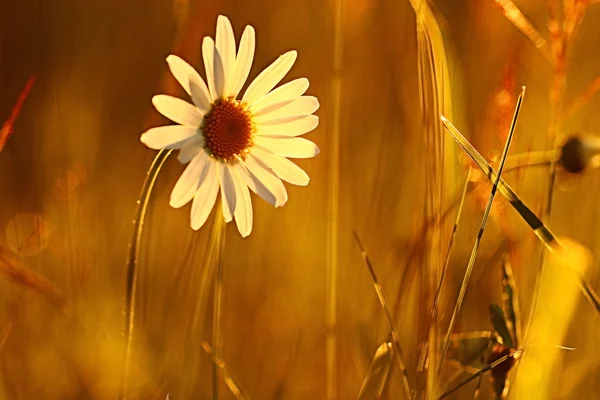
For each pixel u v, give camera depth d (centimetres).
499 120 59
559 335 54
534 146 65
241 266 65
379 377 55
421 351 55
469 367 55
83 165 68
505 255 56
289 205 68
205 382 59
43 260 62
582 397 57
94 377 57
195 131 51
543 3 71
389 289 61
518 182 59
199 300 55
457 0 71
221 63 52
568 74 69
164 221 65
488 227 61
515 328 54
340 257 63
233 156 52
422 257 55
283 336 62
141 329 57
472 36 67
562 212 62
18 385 58
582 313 58
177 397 55
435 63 54
